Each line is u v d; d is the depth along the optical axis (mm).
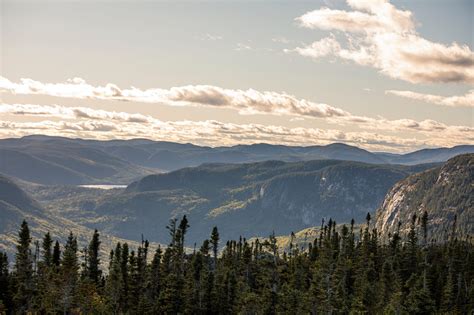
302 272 192625
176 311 168750
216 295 171000
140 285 185000
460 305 177000
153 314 166750
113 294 177750
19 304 172250
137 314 166375
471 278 198000
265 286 175000
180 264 198250
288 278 189500
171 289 169875
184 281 178750
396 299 163250
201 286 177000
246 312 162125
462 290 187250
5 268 185500
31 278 179250
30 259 185875
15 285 174500
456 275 198500
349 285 191750
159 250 192250
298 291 167875
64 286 161500
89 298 165500
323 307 158125
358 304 161000
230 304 171875
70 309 161375
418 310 165875
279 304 164000
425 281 178125
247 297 162625
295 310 160000
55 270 175375
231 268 199000
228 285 177125
